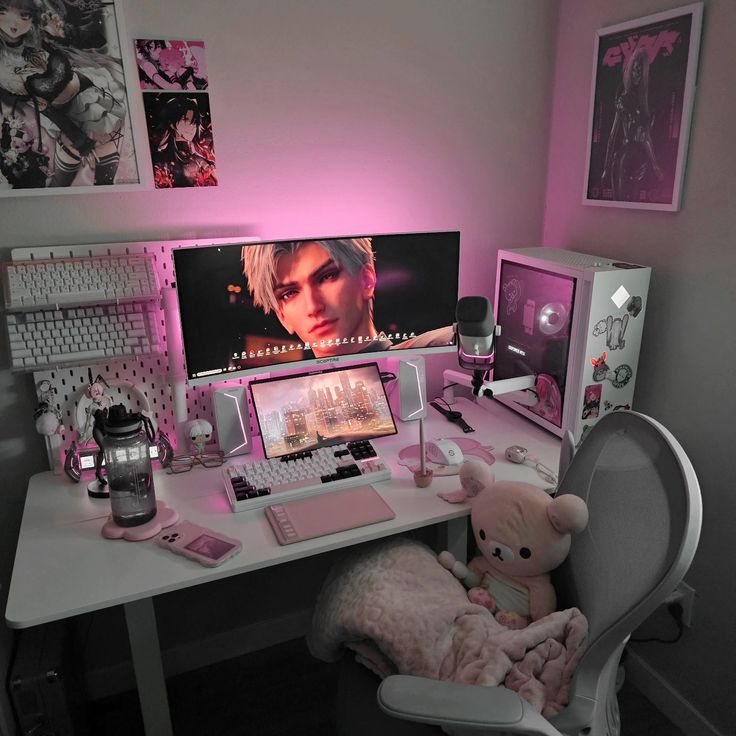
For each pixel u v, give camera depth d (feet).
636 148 5.67
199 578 4.11
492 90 6.48
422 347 6.02
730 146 4.88
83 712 5.55
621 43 5.67
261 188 5.88
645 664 6.26
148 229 5.61
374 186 6.30
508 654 3.99
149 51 5.20
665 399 5.78
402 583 4.56
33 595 3.95
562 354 5.74
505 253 6.41
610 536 3.84
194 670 6.68
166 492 5.20
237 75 5.52
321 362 5.74
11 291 5.01
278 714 6.06
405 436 6.06
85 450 5.43
